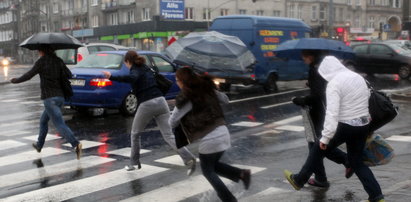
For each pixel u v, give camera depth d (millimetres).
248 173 4934
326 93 4902
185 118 4828
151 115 6578
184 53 7480
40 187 6059
